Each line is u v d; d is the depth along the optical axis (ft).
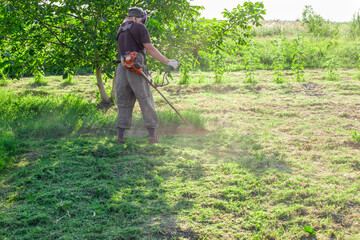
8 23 19.30
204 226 8.84
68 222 8.84
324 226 8.93
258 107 22.04
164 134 16.75
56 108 20.08
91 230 8.53
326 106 21.91
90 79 34.96
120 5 19.57
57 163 12.44
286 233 8.59
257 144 15.03
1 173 11.92
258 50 43.11
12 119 17.90
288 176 11.76
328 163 13.00
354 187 10.84
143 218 9.12
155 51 13.85
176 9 19.71
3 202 9.93
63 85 31.35
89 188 10.64
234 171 12.11
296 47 35.29
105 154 13.61
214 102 23.84
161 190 10.71
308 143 15.21
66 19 20.79
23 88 29.81
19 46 21.03
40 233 8.36
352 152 13.99
